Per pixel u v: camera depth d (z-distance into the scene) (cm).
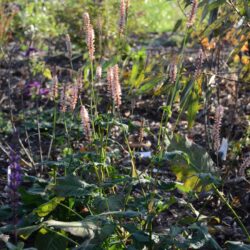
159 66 157
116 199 117
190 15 125
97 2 283
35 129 189
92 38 124
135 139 182
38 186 128
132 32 344
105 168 128
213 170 124
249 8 134
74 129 180
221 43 167
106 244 111
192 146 125
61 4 320
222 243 131
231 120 177
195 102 135
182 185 123
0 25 215
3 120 197
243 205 143
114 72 119
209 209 142
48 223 109
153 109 214
